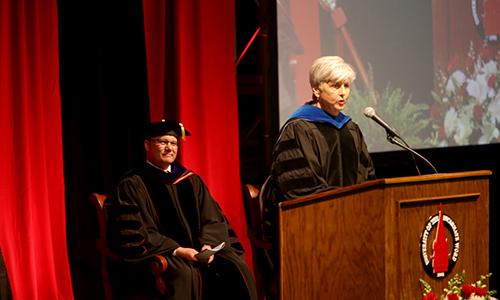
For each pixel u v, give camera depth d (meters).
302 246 7.00
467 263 7.54
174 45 11.37
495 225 14.64
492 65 14.44
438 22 13.80
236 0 12.30
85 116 11.23
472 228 7.54
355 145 9.46
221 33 11.62
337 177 9.20
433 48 13.73
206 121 11.46
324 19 12.64
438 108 13.76
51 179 10.31
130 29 11.56
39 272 10.09
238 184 11.81
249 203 10.15
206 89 11.48
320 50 12.61
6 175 9.80
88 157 11.27
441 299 7.37
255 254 10.17
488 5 14.38
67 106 11.10
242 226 11.85
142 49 11.66
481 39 14.31
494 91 14.46
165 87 11.55
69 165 11.14
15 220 9.91
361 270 7.24
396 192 7.07
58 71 10.33
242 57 12.33
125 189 9.54
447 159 13.89
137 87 11.63
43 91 10.21
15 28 9.92
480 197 7.57
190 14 11.39
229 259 9.48
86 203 11.27
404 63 13.41
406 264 7.18
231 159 11.73
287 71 12.34
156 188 9.64
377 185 7.07
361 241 7.23
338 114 9.54
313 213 7.05
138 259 9.11
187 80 11.34
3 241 9.75
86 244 11.29
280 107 12.29
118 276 9.39
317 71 9.19
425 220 7.24
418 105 13.54
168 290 8.95
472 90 14.19
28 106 10.02
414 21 13.52
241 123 12.51
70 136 11.12
